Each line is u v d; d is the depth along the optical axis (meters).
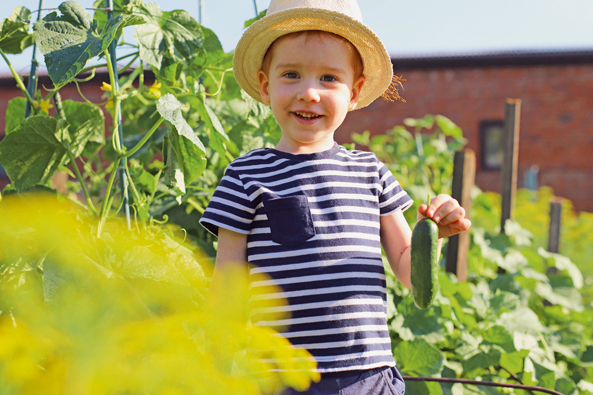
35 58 2.19
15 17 2.05
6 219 1.63
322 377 1.48
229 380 1.15
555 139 11.80
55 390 0.99
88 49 1.63
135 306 1.18
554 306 3.85
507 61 11.59
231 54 2.44
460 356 2.89
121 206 1.98
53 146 1.91
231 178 1.65
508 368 2.77
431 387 2.51
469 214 3.71
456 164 3.71
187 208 2.76
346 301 1.53
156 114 3.05
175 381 1.05
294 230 1.56
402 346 2.65
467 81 11.84
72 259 1.22
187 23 2.18
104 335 1.03
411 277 1.52
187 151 1.82
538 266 4.13
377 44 1.76
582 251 7.55
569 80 11.68
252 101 2.34
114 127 1.92
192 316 1.19
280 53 1.68
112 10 2.00
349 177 1.69
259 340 1.25
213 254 2.53
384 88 1.99
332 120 1.67
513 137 4.21
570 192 11.77
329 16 1.67
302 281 1.53
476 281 4.11
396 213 1.77
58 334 1.02
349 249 1.58
